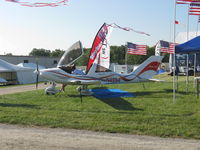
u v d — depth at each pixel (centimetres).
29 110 722
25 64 2867
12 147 405
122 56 7794
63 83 1102
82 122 574
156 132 489
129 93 1064
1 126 554
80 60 6003
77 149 396
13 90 1492
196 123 551
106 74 1169
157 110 701
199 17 1149
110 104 819
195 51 866
